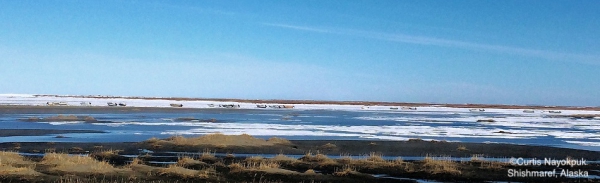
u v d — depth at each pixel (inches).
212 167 743.1
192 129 1603.1
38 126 1619.1
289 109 4033.0
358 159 845.2
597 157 971.9
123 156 879.7
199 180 645.9
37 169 673.0
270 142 1098.7
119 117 2304.4
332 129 1707.7
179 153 933.2
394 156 941.8
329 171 743.1
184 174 665.0
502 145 1146.7
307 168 764.6
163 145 1027.9
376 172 734.5
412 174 722.8
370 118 2664.9
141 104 4340.6
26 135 1283.2
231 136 1095.6
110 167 700.7
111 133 1389.0
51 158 737.6
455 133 1620.3
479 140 1358.3
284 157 837.2
